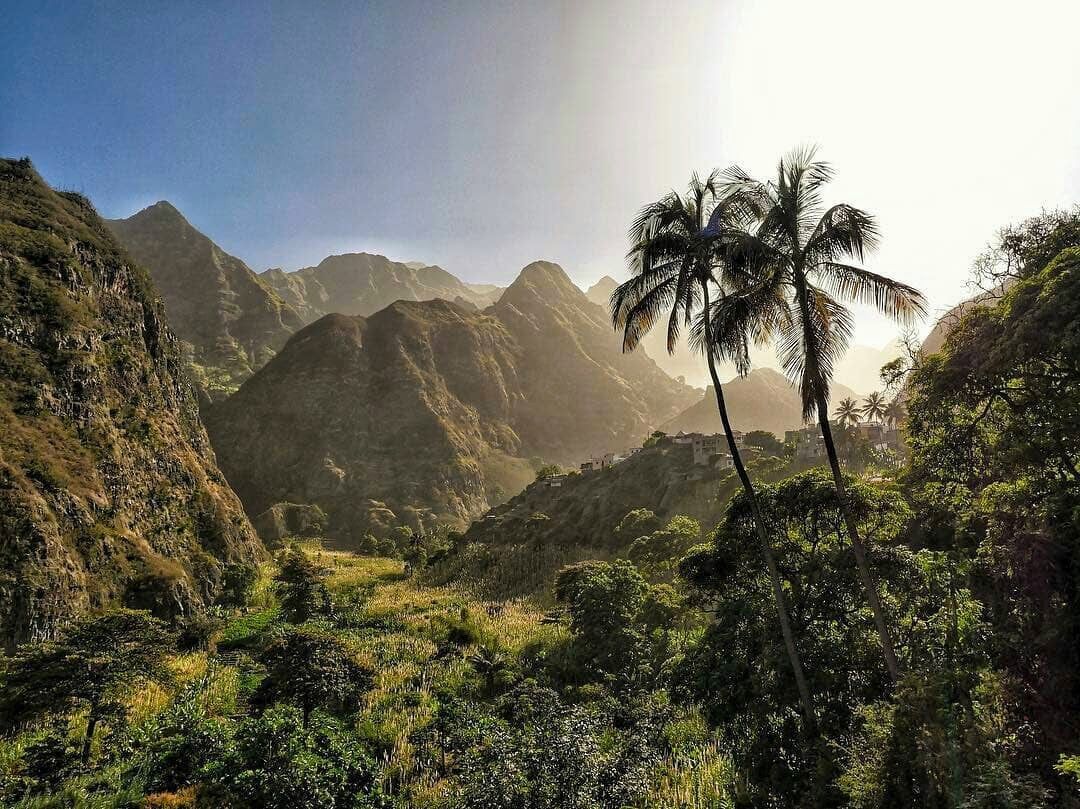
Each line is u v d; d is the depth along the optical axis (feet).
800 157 52.29
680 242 57.06
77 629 73.46
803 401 52.49
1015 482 45.91
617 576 107.76
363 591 227.20
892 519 55.83
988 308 46.24
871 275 48.88
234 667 114.73
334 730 63.26
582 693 82.84
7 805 55.26
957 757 30.96
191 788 57.06
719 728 60.64
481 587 211.20
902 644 50.34
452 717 76.13
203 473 239.09
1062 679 33.94
